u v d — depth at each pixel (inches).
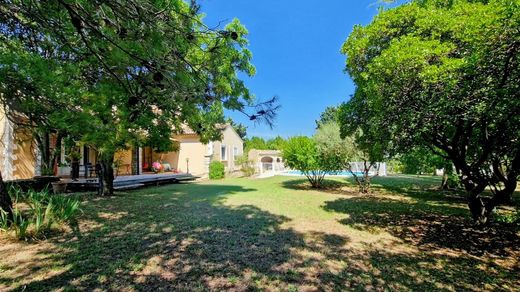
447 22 183.6
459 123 213.0
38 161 461.1
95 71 123.3
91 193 416.5
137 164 686.5
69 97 118.7
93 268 146.6
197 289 127.6
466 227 252.1
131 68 99.3
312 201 380.2
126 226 229.5
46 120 130.0
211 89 116.6
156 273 143.0
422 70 179.0
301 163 556.4
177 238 199.8
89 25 83.6
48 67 117.5
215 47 112.3
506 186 226.8
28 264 149.5
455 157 236.1
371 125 264.7
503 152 220.4
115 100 121.6
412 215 300.4
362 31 272.1
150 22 92.0
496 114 168.2
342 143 502.6
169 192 454.0
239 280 137.9
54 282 130.4
